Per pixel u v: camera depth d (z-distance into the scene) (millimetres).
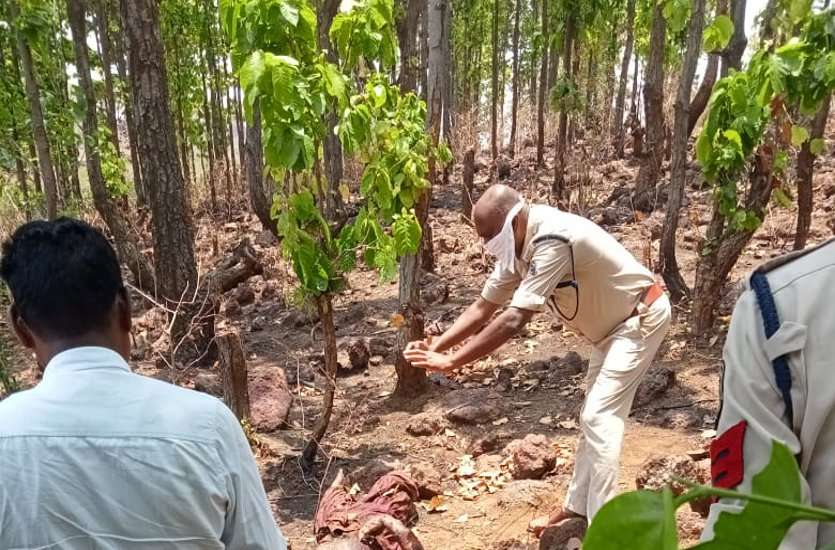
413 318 5770
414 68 9102
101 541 1311
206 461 1390
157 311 8078
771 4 4832
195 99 16406
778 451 653
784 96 4609
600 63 14656
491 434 5023
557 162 11734
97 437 1332
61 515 1300
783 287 1205
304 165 3955
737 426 1184
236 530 1470
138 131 6836
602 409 3295
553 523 3570
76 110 8734
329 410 4824
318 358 7008
